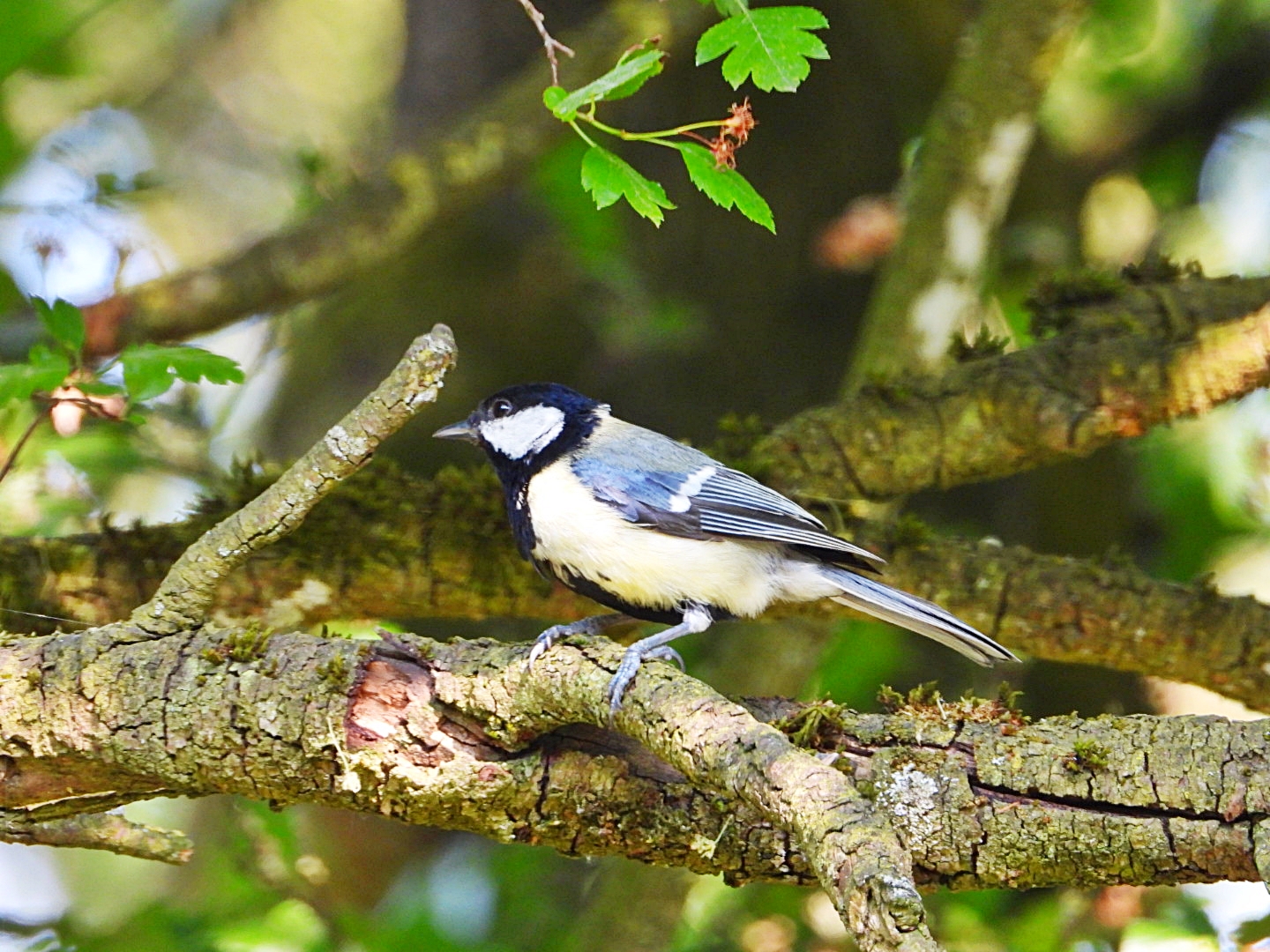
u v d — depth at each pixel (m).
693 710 5.64
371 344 15.50
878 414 9.66
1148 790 5.75
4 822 6.73
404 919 11.04
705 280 15.19
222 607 8.73
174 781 6.38
